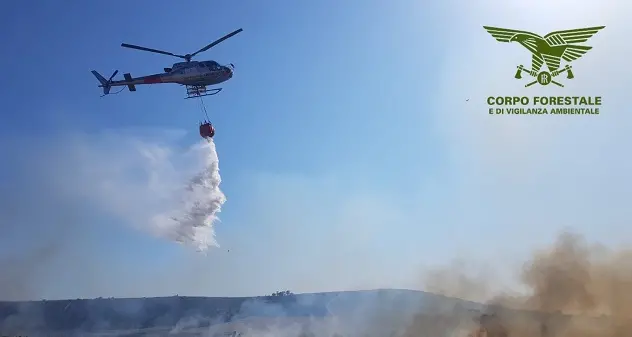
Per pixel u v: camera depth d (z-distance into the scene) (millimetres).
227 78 50812
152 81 52000
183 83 51188
